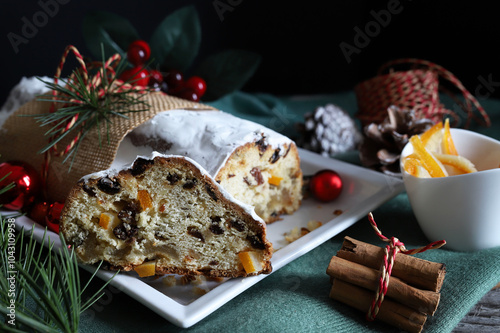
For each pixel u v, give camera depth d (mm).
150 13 897
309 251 503
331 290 445
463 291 444
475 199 467
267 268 448
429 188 479
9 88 872
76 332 395
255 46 950
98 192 453
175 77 641
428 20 894
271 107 804
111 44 664
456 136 530
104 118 527
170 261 459
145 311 446
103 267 464
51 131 543
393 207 560
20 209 531
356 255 447
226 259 452
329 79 985
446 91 713
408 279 430
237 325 425
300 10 934
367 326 429
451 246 492
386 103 673
